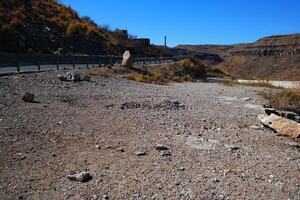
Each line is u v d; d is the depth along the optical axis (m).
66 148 9.84
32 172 8.03
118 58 49.38
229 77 58.00
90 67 37.12
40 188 7.24
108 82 29.23
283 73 196.00
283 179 8.10
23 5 48.88
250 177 8.14
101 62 44.50
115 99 20.02
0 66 28.30
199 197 7.00
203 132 12.59
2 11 43.56
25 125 11.83
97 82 27.89
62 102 17.27
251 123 14.99
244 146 10.85
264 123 13.83
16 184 7.37
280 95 21.66
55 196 6.91
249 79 54.78
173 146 10.47
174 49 191.38
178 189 7.35
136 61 50.50
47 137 10.73
